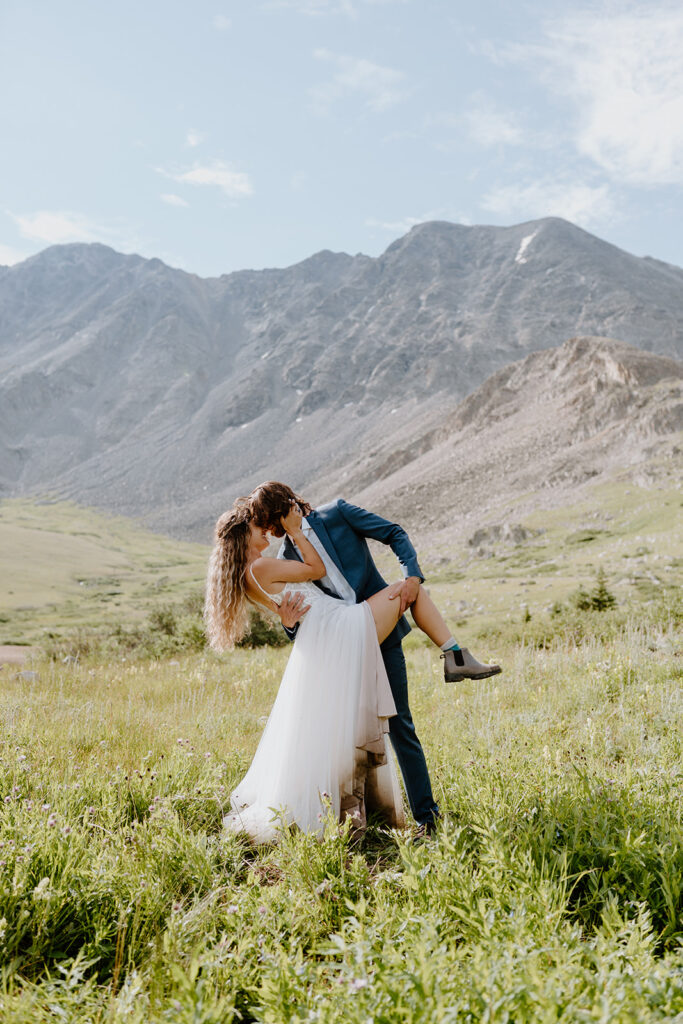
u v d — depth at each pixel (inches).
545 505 4128.9
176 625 795.4
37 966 96.2
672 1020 64.9
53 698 319.0
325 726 144.3
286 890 112.3
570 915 101.2
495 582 2325.3
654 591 1390.3
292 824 136.1
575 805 128.3
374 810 151.5
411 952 80.7
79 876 110.4
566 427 5733.3
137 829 135.8
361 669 145.8
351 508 160.1
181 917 102.7
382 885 110.9
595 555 2600.9
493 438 6535.4
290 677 151.3
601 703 252.1
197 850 126.9
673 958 79.4
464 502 5137.8
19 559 5600.4
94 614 3474.4
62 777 174.2
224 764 181.2
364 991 73.5
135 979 82.5
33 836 120.6
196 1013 70.8
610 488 3991.1
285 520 154.4
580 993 72.1
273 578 152.0
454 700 271.6
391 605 151.1
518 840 115.6
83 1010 80.7
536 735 200.4
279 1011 76.8
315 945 92.0
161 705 305.0
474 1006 70.6
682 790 140.4
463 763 178.7
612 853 107.0
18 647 1071.0
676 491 3474.4
